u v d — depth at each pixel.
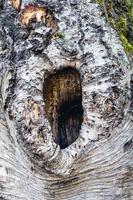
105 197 2.40
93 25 2.53
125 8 2.92
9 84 2.44
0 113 2.38
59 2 2.56
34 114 2.37
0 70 2.46
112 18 2.69
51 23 2.54
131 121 2.48
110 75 2.44
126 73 2.51
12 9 2.61
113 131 2.43
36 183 2.37
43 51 2.48
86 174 2.41
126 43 2.63
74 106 2.67
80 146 2.40
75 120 2.68
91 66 2.45
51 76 2.54
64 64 2.48
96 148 2.41
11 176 2.31
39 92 2.43
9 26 2.56
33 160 2.37
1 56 2.49
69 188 2.41
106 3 2.73
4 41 2.53
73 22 2.52
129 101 2.48
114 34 2.59
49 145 2.33
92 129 2.41
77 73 2.54
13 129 2.38
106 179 2.42
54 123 2.61
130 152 2.45
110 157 2.43
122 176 2.43
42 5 2.56
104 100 2.40
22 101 2.39
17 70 2.46
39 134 2.35
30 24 2.53
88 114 2.41
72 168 2.38
